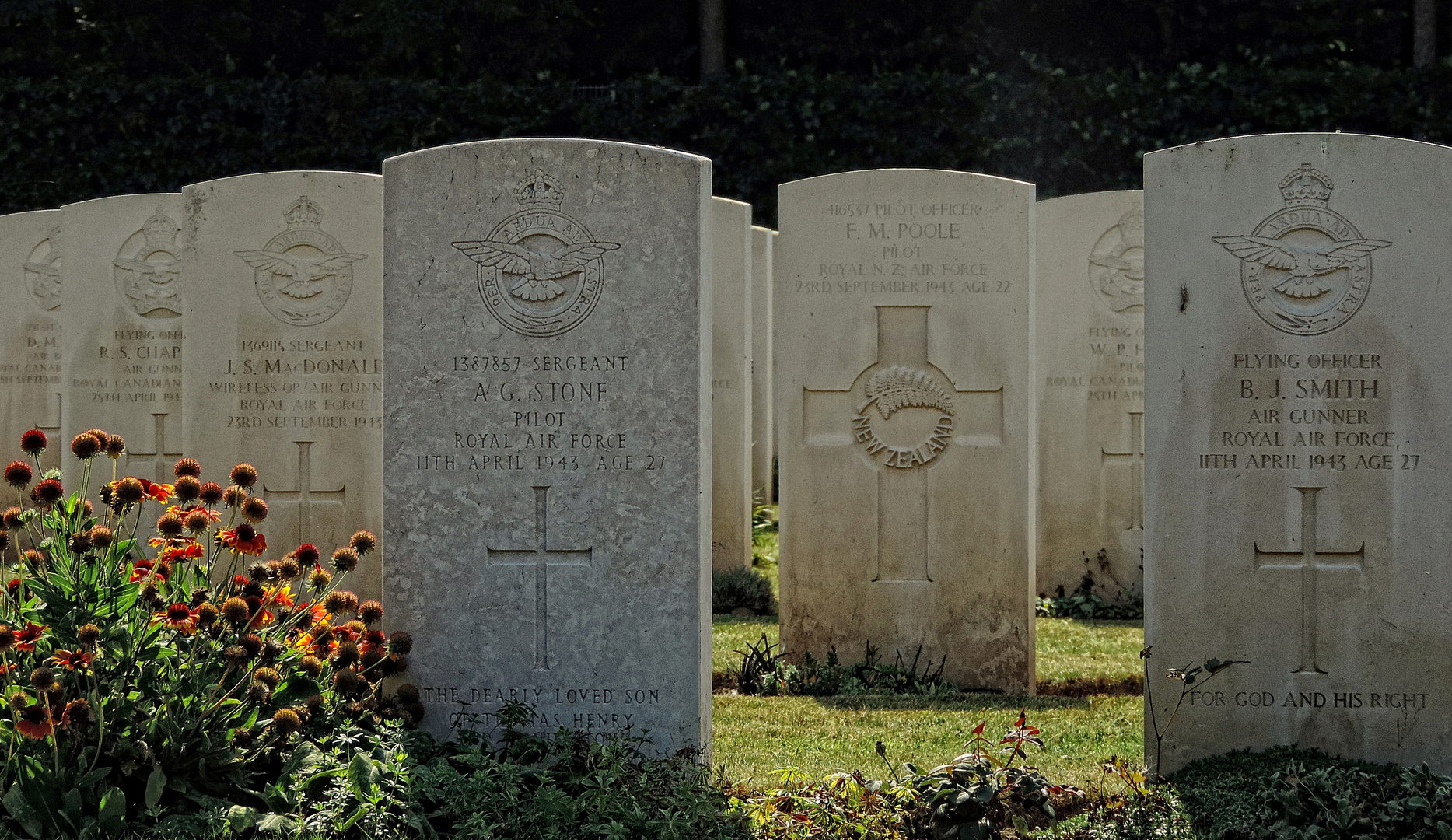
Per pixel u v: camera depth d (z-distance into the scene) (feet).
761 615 31.53
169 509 16.79
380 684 18.70
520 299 18.61
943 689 24.73
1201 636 18.85
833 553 25.94
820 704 23.24
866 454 25.84
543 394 18.65
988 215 25.44
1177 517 18.86
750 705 23.15
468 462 18.70
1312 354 18.69
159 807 15.23
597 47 61.46
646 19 61.26
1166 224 18.81
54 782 14.75
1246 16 58.18
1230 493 18.80
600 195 18.53
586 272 18.56
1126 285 32.48
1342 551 18.70
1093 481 32.76
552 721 18.63
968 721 21.88
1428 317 18.53
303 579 22.41
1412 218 18.53
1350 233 18.61
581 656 18.63
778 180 54.34
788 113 54.34
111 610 15.84
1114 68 59.82
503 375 18.67
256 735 16.10
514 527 18.67
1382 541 18.63
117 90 53.83
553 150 18.56
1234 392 18.76
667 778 16.81
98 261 31.55
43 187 53.72
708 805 16.05
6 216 37.29
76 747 15.16
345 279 26.21
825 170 54.03
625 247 18.52
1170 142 54.19
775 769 19.04
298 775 15.88
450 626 18.74
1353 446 18.66
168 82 54.13
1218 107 54.13
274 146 53.98
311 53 59.77
